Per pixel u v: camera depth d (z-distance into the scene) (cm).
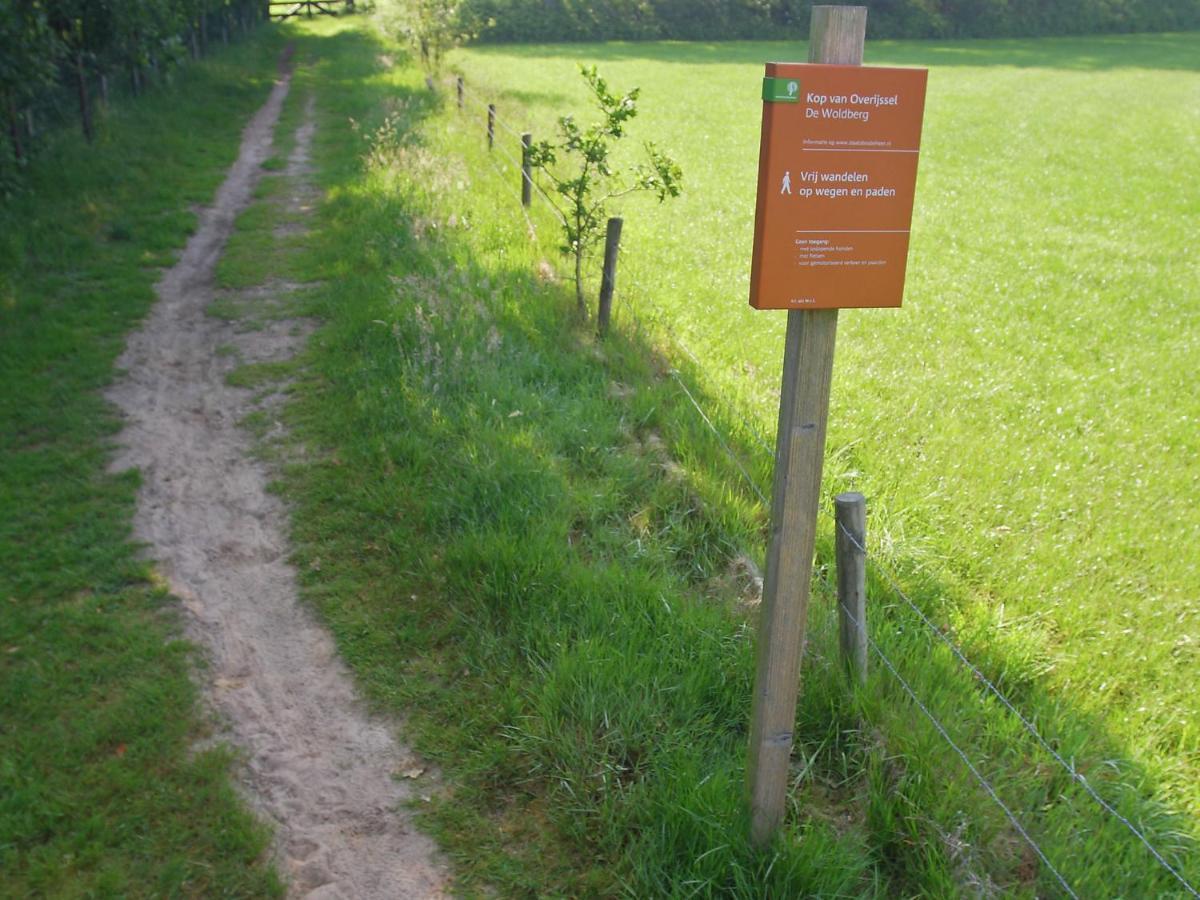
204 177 1489
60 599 550
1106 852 388
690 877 366
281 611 548
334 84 2459
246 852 395
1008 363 962
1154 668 518
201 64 2475
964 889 364
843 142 305
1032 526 650
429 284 944
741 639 491
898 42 5762
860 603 435
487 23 5194
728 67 4103
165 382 819
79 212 1215
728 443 714
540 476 632
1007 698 495
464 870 391
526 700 466
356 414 738
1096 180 1984
